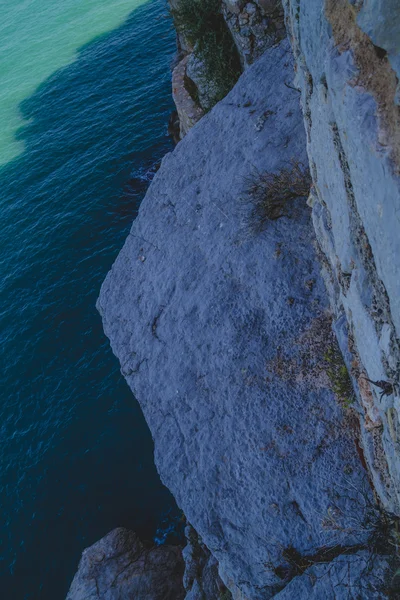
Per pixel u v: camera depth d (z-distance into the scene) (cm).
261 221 887
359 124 275
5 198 3011
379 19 236
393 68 242
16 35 4728
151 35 3991
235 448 752
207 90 1592
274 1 1284
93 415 2017
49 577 1695
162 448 834
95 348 2227
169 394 872
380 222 281
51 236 2725
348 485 641
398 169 248
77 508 1811
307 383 737
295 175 885
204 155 1080
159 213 1076
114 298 1055
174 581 1441
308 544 641
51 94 3734
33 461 1948
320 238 624
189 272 955
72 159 3120
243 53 1386
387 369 359
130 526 1717
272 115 1023
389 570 526
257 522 688
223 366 823
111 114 3356
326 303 777
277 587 646
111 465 1881
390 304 310
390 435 395
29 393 2153
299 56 480
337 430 687
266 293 832
